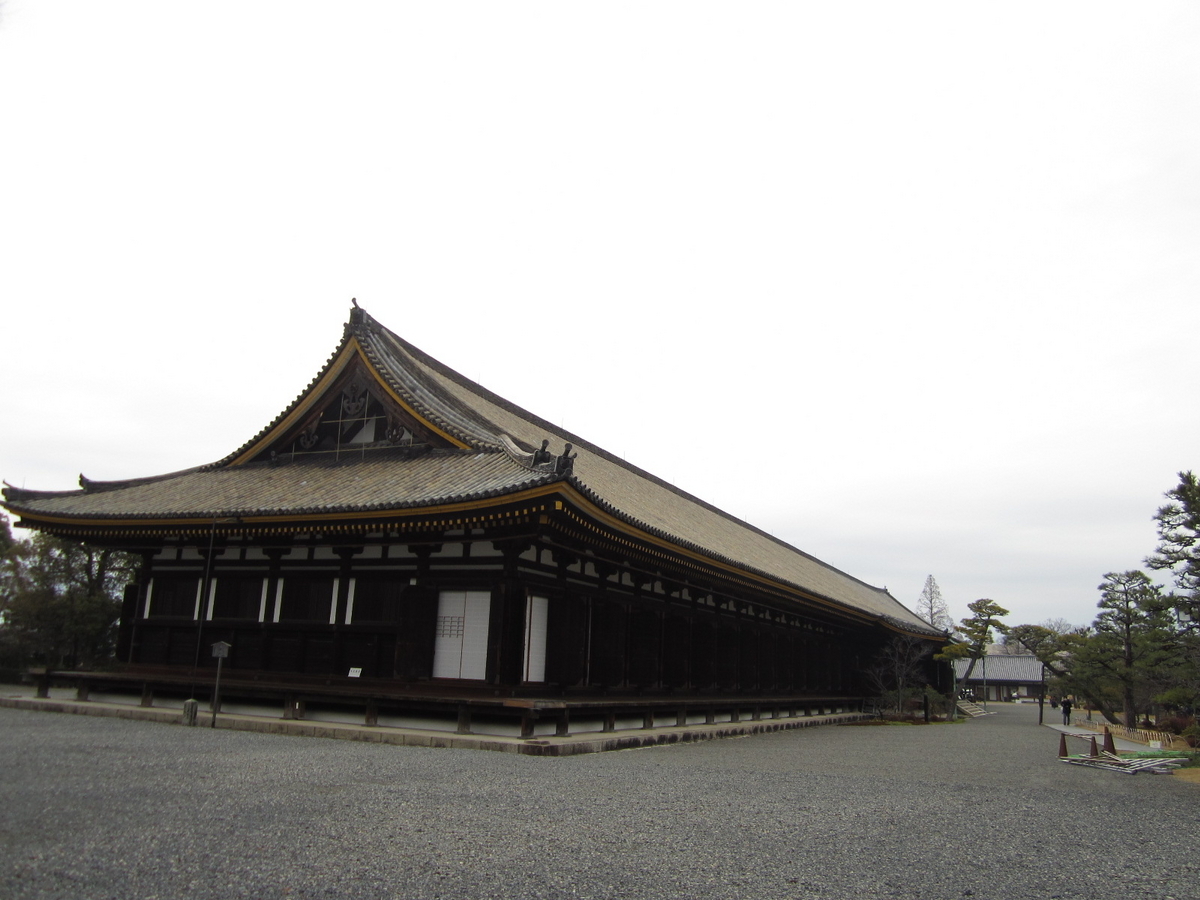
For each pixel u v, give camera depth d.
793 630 44.53
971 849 10.45
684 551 25.88
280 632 24.27
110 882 7.21
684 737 26.14
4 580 47.28
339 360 27.89
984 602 55.84
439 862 8.45
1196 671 36.19
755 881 8.42
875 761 22.19
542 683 22.36
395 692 21.33
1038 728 45.59
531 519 20.36
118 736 17.67
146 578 27.16
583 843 9.60
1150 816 13.84
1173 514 38.94
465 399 31.95
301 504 23.39
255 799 11.03
